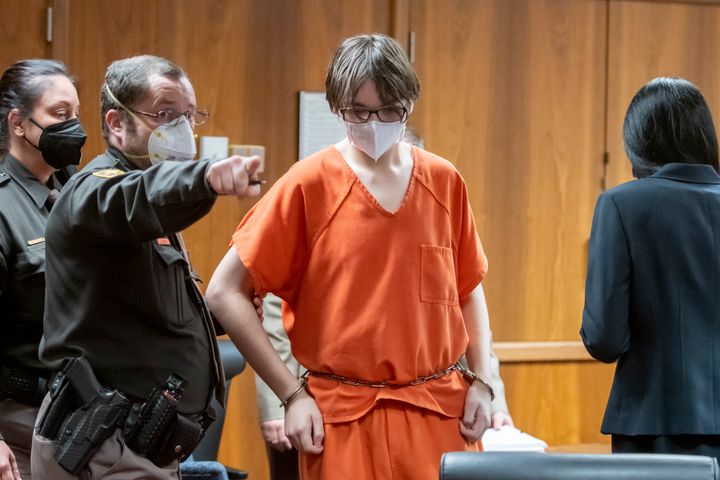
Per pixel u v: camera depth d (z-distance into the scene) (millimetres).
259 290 5031
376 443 4895
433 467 4941
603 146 11172
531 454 4344
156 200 3932
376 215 4941
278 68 10352
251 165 3812
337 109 4859
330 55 10438
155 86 4914
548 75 11016
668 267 5672
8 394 5922
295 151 10406
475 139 10875
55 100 6062
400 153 5090
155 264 4719
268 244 4961
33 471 4836
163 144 4879
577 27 11062
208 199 3883
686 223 5691
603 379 11352
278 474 7504
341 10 10461
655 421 5625
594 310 5738
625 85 11180
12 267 5938
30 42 9805
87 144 9938
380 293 4898
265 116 10336
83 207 4281
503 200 10969
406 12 10578
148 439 4703
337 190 4977
